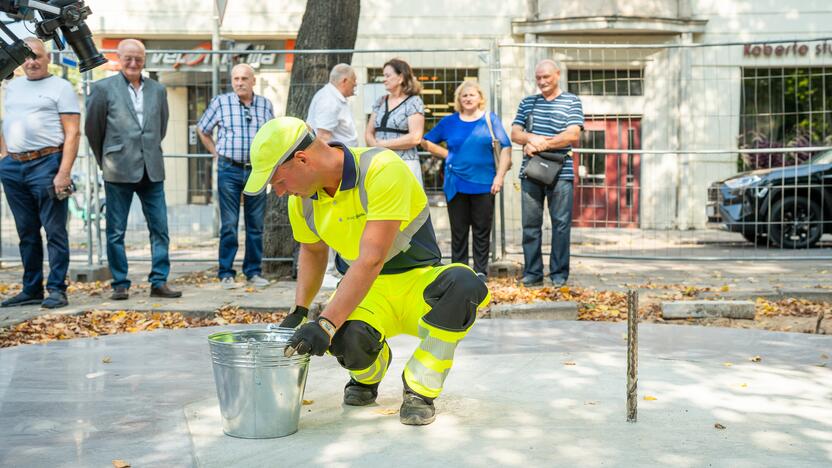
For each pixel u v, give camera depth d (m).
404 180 3.10
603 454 2.93
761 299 6.77
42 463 2.92
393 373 4.26
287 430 3.18
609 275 8.62
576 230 11.48
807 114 15.23
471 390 3.85
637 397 3.68
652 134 14.89
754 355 4.62
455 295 3.22
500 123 7.36
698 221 12.84
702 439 3.09
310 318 6.23
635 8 16.27
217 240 10.91
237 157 7.47
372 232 3.05
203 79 11.98
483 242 7.43
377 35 16.72
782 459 2.87
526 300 6.75
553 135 7.27
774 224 11.45
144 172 6.80
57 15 4.02
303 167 2.99
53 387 4.00
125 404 3.68
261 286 7.59
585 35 16.72
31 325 5.87
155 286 6.94
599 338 5.16
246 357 3.08
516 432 3.19
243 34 16.55
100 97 6.68
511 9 16.66
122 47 6.73
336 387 3.94
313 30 8.59
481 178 7.25
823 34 16.64
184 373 4.30
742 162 12.60
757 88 15.30
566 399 3.67
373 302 3.30
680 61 14.90
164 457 2.96
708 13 16.72
